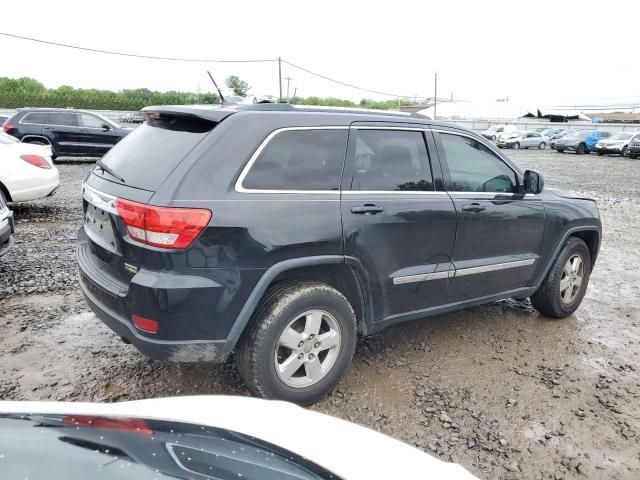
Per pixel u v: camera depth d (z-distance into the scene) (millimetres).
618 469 2883
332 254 3242
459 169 4023
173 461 1634
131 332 2939
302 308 3160
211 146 2969
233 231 2891
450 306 4059
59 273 5875
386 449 1994
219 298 2902
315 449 1922
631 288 6176
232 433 1927
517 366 4020
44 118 16422
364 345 4270
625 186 16344
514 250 4363
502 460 2922
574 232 4855
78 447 1591
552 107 78312
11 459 1487
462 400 3512
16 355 3953
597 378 3885
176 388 3566
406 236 3594
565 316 5035
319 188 3262
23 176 8305
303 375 3363
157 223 2770
